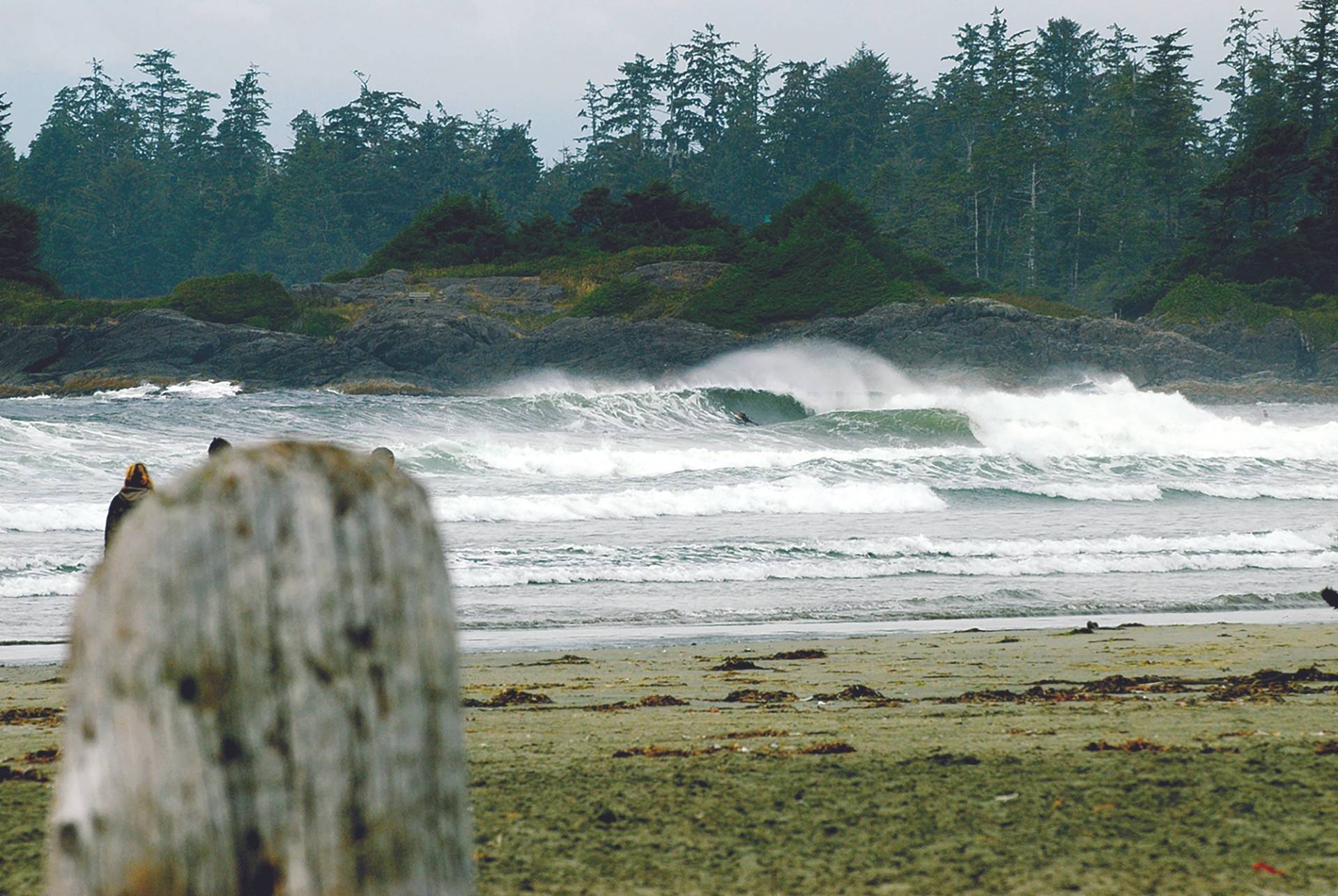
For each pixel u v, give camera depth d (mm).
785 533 87750
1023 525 95438
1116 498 115188
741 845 11969
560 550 75438
